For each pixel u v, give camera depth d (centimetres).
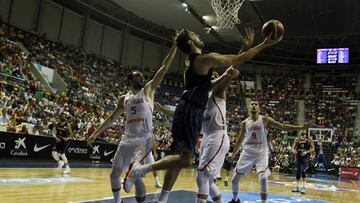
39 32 2048
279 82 3120
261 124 513
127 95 413
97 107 1767
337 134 2452
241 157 523
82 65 2077
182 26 2467
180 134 281
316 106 2812
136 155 375
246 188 905
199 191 347
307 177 1603
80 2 2112
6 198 499
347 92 2873
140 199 370
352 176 1758
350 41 2712
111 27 2538
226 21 1152
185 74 302
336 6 2002
